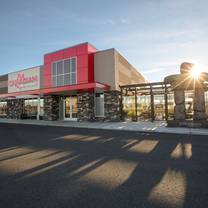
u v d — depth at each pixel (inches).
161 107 859.4
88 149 291.6
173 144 323.9
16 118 1026.7
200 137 391.9
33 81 962.1
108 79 736.3
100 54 762.8
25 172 193.2
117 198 139.3
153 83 690.8
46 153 268.5
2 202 135.0
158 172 191.6
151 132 464.1
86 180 172.6
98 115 755.4
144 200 136.2
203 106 537.6
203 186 158.2
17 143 343.3
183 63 559.5
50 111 848.3
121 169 201.0
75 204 131.3
